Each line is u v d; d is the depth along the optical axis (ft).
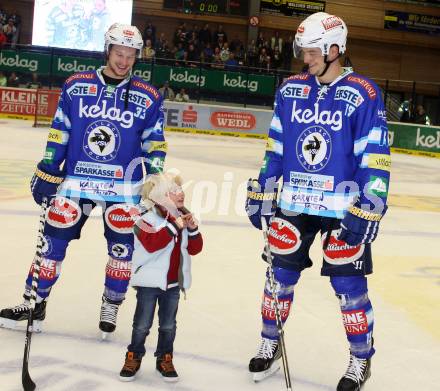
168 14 89.86
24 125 69.36
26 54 79.25
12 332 14.44
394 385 13.21
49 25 81.00
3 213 26.25
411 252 25.38
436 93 95.81
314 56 12.47
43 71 79.66
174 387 12.35
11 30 81.82
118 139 14.02
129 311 16.24
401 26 95.86
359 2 94.58
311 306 17.67
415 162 69.15
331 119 12.55
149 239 11.98
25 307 14.57
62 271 19.10
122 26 13.61
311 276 20.57
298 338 15.38
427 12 96.02
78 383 12.21
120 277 14.29
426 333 16.31
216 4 90.53
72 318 15.51
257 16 91.40
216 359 13.82
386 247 25.94
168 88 79.97
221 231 26.48
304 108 12.78
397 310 17.99
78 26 81.41
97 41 82.23
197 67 81.61
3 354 13.25
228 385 12.66
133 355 12.50
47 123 72.59
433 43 96.84
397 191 43.91
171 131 79.41
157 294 12.43
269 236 13.21
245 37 92.58
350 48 96.43
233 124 81.30
